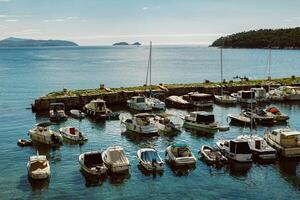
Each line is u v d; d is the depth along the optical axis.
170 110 82.44
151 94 89.81
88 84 137.38
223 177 42.84
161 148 54.09
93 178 42.34
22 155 50.84
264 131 63.53
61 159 49.12
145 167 44.59
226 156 48.19
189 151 47.19
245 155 46.34
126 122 64.31
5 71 190.12
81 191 39.09
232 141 47.41
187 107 84.69
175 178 42.56
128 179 42.22
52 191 38.97
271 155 47.56
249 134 61.34
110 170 43.88
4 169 45.31
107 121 71.62
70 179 42.12
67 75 169.88
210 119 64.44
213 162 46.22
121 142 57.25
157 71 194.12
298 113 78.38
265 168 45.41
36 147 54.47
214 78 158.38
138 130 61.28
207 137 59.91
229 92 99.50
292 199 37.34
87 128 66.31
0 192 38.47
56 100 82.75
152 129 60.81
